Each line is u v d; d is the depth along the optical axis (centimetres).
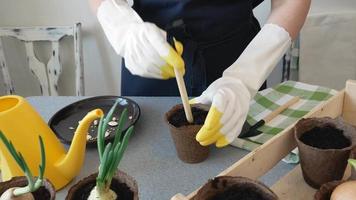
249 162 40
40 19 131
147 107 73
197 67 73
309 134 45
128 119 67
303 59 110
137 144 62
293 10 66
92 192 38
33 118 50
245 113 54
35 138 49
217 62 76
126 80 87
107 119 39
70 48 133
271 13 69
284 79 117
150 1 75
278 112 66
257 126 62
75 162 51
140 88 85
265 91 74
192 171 55
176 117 55
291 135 45
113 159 36
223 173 38
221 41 75
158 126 66
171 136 58
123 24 69
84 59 137
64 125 68
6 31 127
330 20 103
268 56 63
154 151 60
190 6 72
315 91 73
